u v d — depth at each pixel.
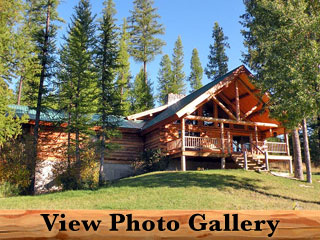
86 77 20.50
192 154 19.91
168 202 11.23
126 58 38.19
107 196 12.64
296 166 18.66
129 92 41.00
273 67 14.20
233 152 21.39
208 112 24.66
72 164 17.97
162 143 22.16
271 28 14.12
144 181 15.45
